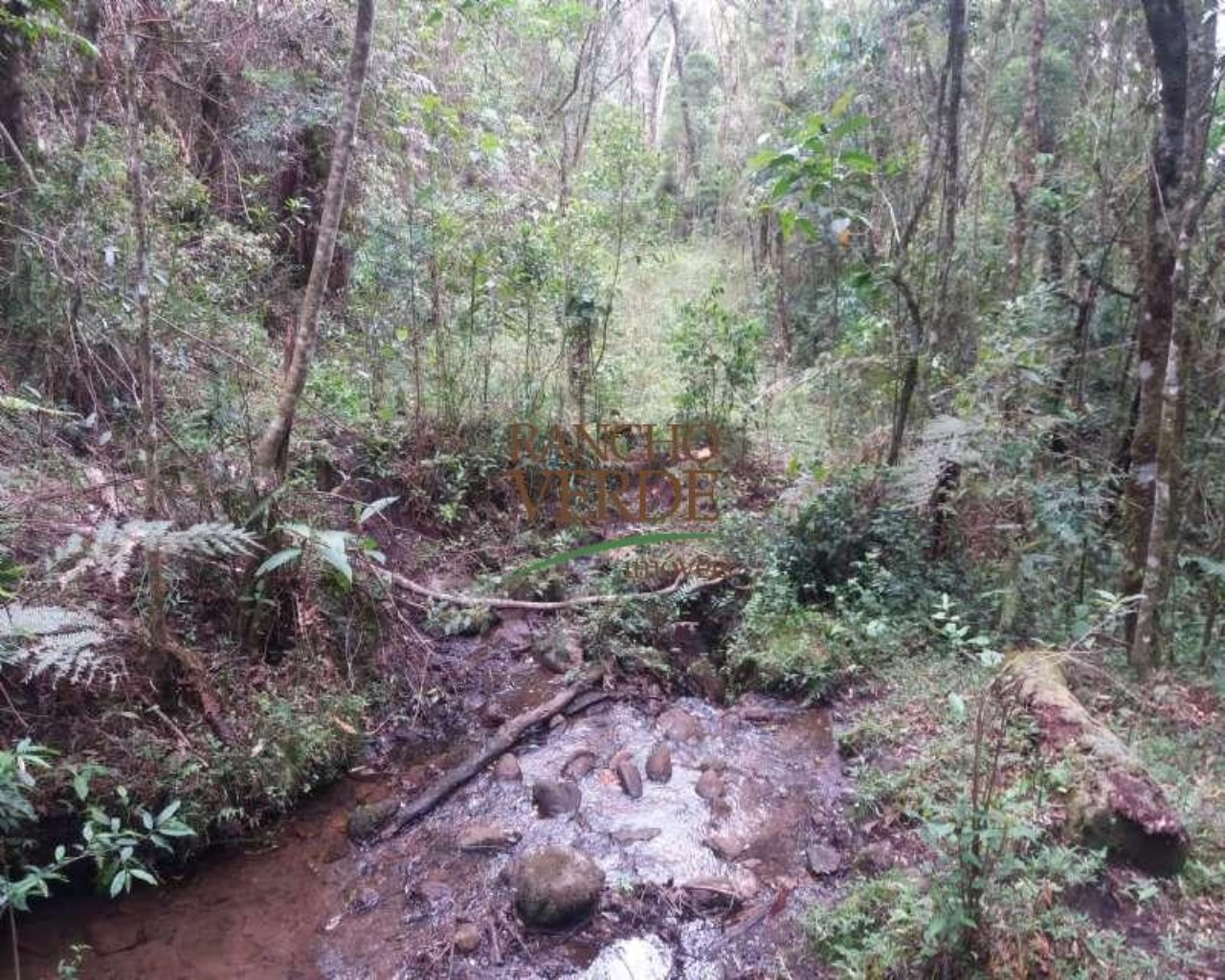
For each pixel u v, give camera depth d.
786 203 4.88
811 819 3.38
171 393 4.52
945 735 3.38
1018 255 5.37
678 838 3.36
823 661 4.16
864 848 3.05
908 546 4.44
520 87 9.45
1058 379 4.29
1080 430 4.38
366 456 5.46
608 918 2.96
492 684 4.47
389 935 2.92
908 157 6.06
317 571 4.04
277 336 6.40
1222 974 2.22
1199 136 3.27
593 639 4.64
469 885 3.14
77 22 4.73
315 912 3.03
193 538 2.63
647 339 9.00
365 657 4.21
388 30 6.72
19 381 4.19
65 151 4.69
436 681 4.40
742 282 10.66
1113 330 4.93
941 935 2.27
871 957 2.45
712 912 2.96
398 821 3.48
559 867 3.02
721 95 13.64
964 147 6.53
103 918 2.95
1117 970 2.19
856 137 6.82
